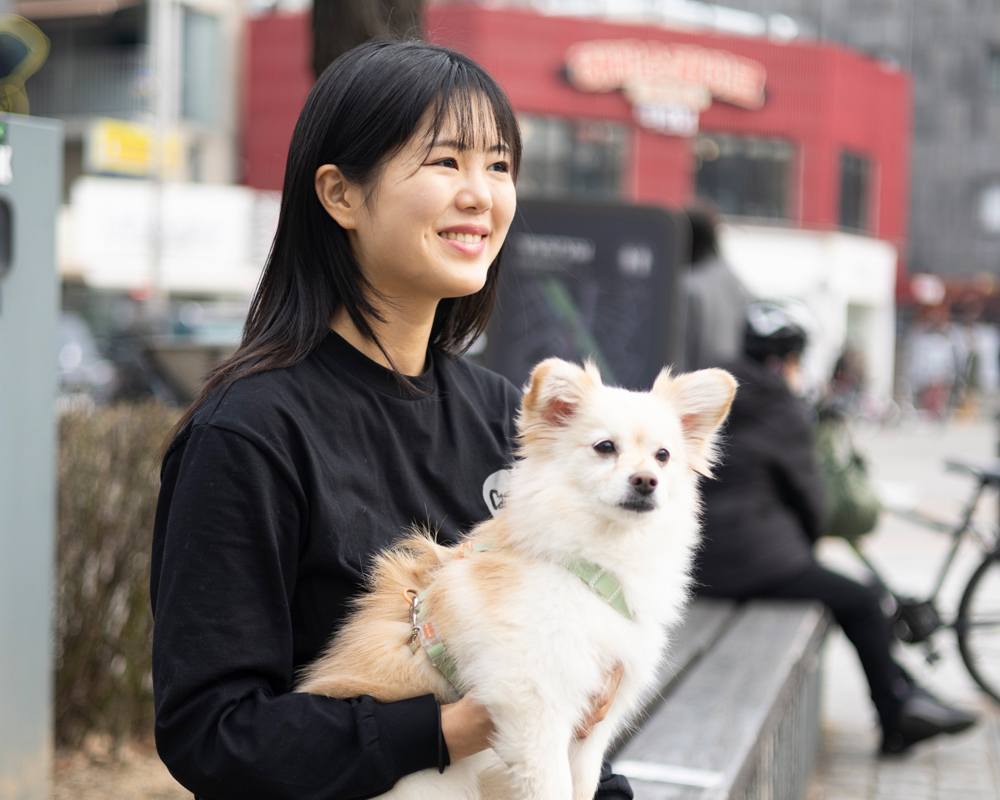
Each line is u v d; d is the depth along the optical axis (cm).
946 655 623
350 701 147
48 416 302
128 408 432
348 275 164
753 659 351
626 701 166
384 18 368
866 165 2656
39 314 297
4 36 500
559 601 156
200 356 630
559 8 2345
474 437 183
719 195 2427
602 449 169
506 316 485
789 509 456
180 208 2012
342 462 157
